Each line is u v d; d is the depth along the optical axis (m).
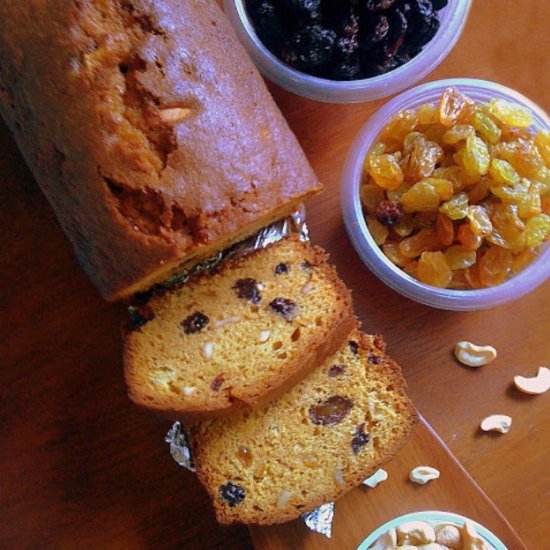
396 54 0.41
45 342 0.41
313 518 0.40
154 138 0.36
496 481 0.42
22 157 0.42
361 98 0.41
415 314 0.42
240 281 0.40
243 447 0.40
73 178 0.36
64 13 0.36
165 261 0.36
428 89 0.42
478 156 0.41
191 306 0.40
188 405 0.38
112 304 0.42
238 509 0.39
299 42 0.40
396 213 0.41
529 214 0.41
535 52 0.43
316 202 0.42
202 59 0.37
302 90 0.41
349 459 0.40
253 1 0.40
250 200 0.37
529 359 0.42
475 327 0.42
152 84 0.36
